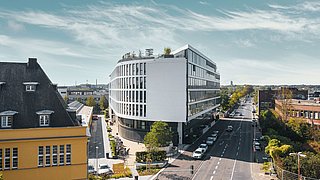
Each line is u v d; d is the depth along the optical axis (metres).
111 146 60.16
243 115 131.88
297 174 37.22
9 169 30.02
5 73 33.50
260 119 90.75
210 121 103.06
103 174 42.91
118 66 77.00
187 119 65.38
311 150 54.34
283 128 68.06
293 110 77.06
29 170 30.59
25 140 30.33
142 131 67.81
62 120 32.91
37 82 34.06
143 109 67.25
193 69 72.81
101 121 108.25
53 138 31.36
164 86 65.44
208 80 98.19
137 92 68.31
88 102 145.88
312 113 72.06
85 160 32.72
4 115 30.53
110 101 114.69
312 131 63.81
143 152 49.97
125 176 42.78
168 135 55.47
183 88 64.56
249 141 69.88
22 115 31.66
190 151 59.00
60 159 31.84
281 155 42.97
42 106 32.88
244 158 53.59
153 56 69.50
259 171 45.19
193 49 71.50
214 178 41.78
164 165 48.59
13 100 32.12
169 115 65.06
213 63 110.81
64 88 163.38
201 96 84.25
